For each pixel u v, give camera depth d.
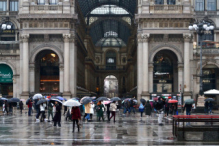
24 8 74.25
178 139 24.41
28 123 38.12
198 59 77.75
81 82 106.19
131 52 118.94
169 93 73.19
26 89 74.31
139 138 25.52
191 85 76.00
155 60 80.75
